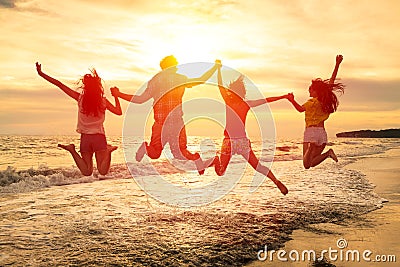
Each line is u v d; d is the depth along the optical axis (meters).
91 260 5.09
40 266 4.84
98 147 5.97
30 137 49.97
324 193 10.38
